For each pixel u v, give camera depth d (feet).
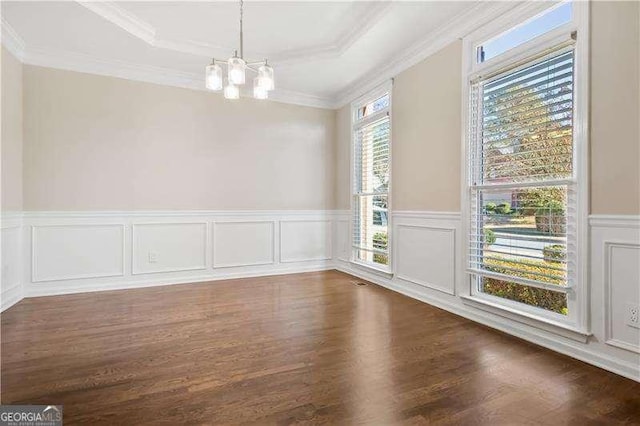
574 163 7.11
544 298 7.95
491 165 9.04
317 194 16.53
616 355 6.45
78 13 9.27
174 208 13.69
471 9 9.07
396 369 6.62
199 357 7.11
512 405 5.45
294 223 16.05
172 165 13.61
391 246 12.73
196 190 14.06
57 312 10.01
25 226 11.48
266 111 15.37
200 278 14.16
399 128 12.26
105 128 12.53
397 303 11.02
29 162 11.51
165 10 9.59
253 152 15.12
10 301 10.61
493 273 8.83
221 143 14.49
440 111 10.44
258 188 15.25
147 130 13.16
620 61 6.32
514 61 8.25
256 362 6.89
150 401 5.51
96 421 4.99
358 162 15.35
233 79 7.70
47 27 10.00
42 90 11.65
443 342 7.91
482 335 8.34
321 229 16.66
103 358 7.03
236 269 14.87
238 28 10.58
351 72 13.38
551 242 7.65
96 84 12.38
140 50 11.52
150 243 13.32
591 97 6.75
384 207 13.61
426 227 11.07
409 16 9.46
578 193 7.00
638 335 6.14
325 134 16.63
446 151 10.25
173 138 13.61
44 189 11.73
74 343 7.78
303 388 5.93
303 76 13.78
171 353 7.29
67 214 12.04
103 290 12.51
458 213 9.83
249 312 10.09
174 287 13.08
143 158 13.12
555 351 7.41
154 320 9.36
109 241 12.66
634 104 6.14
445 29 9.96
